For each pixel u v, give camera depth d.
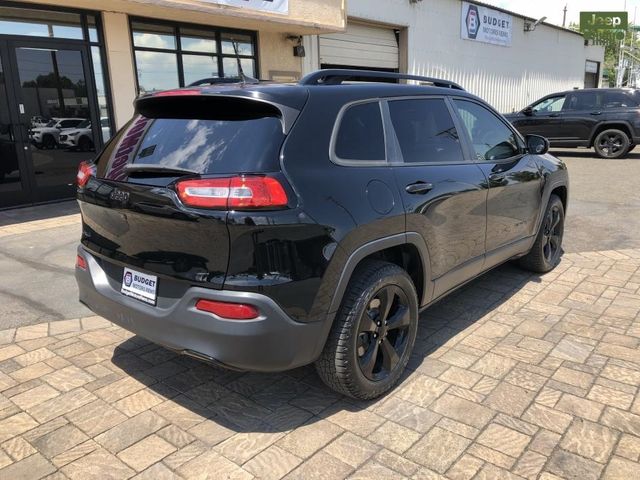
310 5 11.39
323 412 3.03
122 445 2.75
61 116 8.89
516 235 4.57
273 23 10.67
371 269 3.01
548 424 2.88
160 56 10.17
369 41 15.22
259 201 2.46
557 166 5.29
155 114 3.15
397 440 2.77
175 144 2.84
